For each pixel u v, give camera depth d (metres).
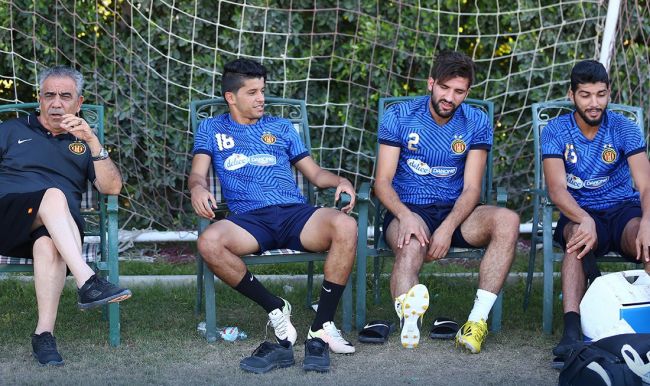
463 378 3.79
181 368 3.89
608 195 4.49
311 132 5.86
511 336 4.38
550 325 4.39
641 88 5.74
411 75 5.83
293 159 4.57
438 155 4.48
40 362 3.88
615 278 3.92
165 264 5.71
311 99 5.81
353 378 3.78
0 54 5.53
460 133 4.48
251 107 4.45
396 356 4.09
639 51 5.82
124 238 5.72
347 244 4.09
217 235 4.10
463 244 4.36
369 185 4.47
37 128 4.34
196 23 5.62
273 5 5.63
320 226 4.18
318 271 5.57
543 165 4.48
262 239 4.21
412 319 4.09
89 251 4.17
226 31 5.65
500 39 5.84
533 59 5.78
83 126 4.15
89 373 3.80
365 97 5.81
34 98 5.69
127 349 4.14
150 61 5.62
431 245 4.25
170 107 5.71
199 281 4.70
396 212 4.33
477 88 5.89
